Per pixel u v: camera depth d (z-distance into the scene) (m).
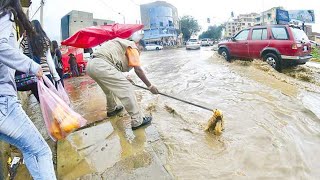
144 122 4.20
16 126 2.07
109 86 3.92
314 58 16.20
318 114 4.93
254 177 2.84
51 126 2.63
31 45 3.02
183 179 2.81
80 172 3.02
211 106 5.20
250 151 3.32
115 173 2.92
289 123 4.35
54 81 4.27
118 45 3.97
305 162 3.16
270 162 3.11
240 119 4.43
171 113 4.84
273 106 5.17
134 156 3.23
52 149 3.71
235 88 6.65
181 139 3.71
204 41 47.41
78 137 3.91
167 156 3.27
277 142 3.57
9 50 1.96
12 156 3.61
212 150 3.39
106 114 4.90
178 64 12.49
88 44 5.27
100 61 3.83
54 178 2.30
